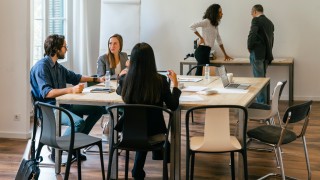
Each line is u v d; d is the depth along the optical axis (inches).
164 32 340.5
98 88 172.6
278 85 171.8
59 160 164.4
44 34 277.1
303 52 325.4
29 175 116.3
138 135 133.0
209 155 190.5
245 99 151.7
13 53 211.3
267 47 280.8
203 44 296.8
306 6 321.1
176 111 144.6
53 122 132.9
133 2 316.8
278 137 146.0
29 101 215.5
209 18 294.5
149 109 134.2
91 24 327.0
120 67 209.8
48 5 280.7
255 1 326.3
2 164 175.2
